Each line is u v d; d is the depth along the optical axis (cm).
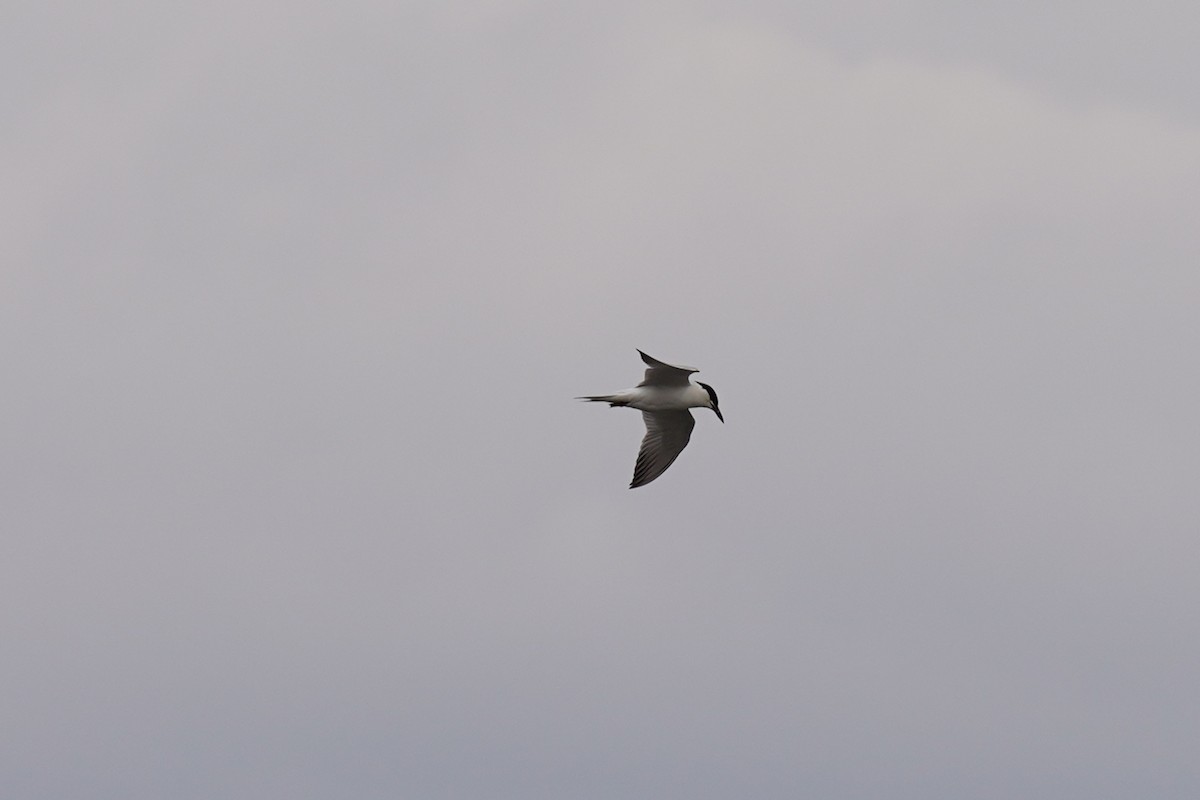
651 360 4953
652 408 5078
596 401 5091
